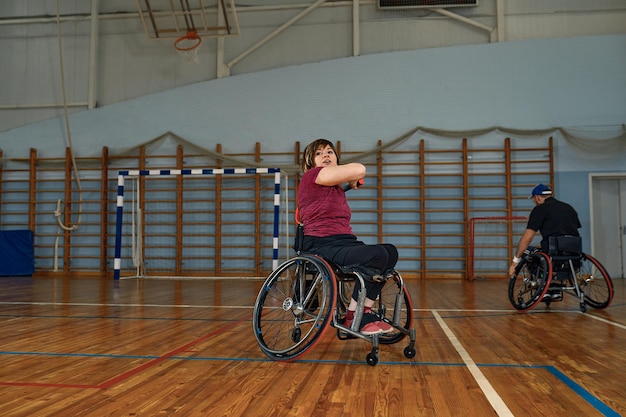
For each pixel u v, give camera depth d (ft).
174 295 15.87
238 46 27.35
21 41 28.96
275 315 9.36
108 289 18.21
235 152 26.58
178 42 27.66
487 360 6.36
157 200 26.53
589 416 4.11
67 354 6.70
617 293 16.72
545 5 25.76
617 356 6.61
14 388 4.96
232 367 5.94
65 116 27.40
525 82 25.12
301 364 6.11
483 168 24.93
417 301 14.23
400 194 25.30
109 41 28.30
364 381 5.28
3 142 28.04
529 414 4.17
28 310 11.85
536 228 11.59
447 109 25.45
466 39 26.12
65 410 4.22
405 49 26.35
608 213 24.73
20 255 26.45
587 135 24.47
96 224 26.89
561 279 11.73
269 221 26.08
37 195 27.50
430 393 4.81
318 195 6.57
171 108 27.20
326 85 26.30
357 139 25.88
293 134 26.30
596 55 24.88
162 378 5.39
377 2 26.63
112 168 27.25
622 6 25.39
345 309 7.16
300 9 27.20
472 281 23.27
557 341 7.76
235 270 26.00
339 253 6.24
